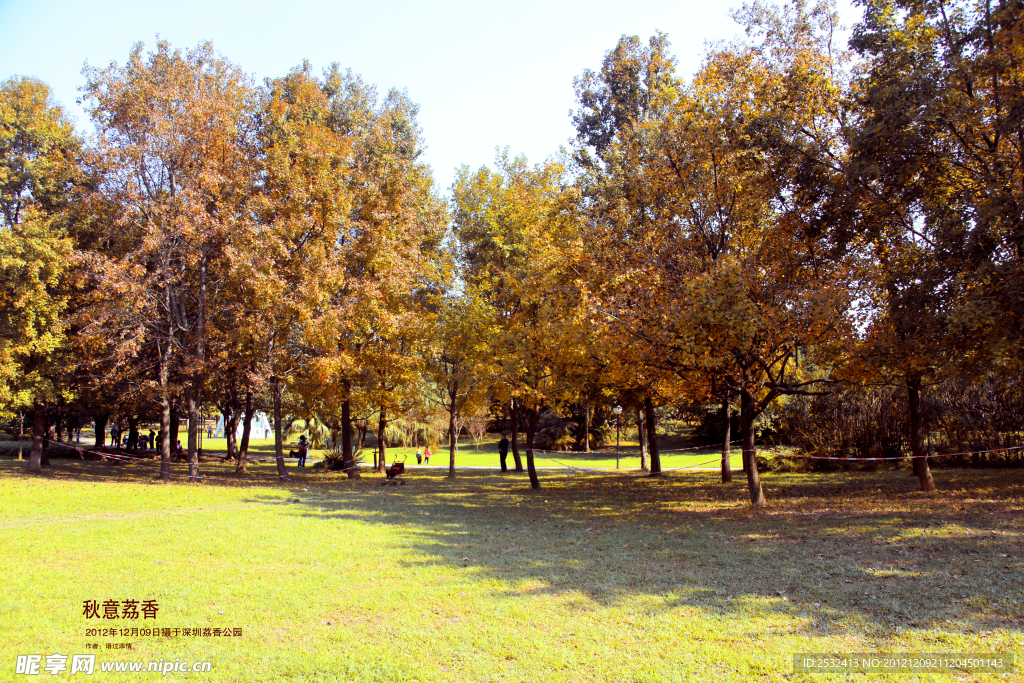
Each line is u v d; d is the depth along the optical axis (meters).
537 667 5.30
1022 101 11.70
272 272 20.12
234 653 5.74
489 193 23.05
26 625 6.42
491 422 53.16
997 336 11.74
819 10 15.45
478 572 8.48
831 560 8.62
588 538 10.91
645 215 17.95
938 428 21.95
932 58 13.07
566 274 17.56
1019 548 8.68
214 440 65.12
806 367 15.72
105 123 21.56
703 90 15.33
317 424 45.22
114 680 5.20
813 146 14.69
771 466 24.50
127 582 7.99
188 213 20.09
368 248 23.03
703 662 5.30
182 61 22.23
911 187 14.06
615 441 47.28
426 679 5.13
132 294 19.47
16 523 12.44
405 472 29.48
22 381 20.94
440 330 22.08
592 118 29.81
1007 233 11.95
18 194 22.44
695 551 9.58
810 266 14.37
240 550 9.88
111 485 19.28
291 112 23.50
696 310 12.06
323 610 6.90
